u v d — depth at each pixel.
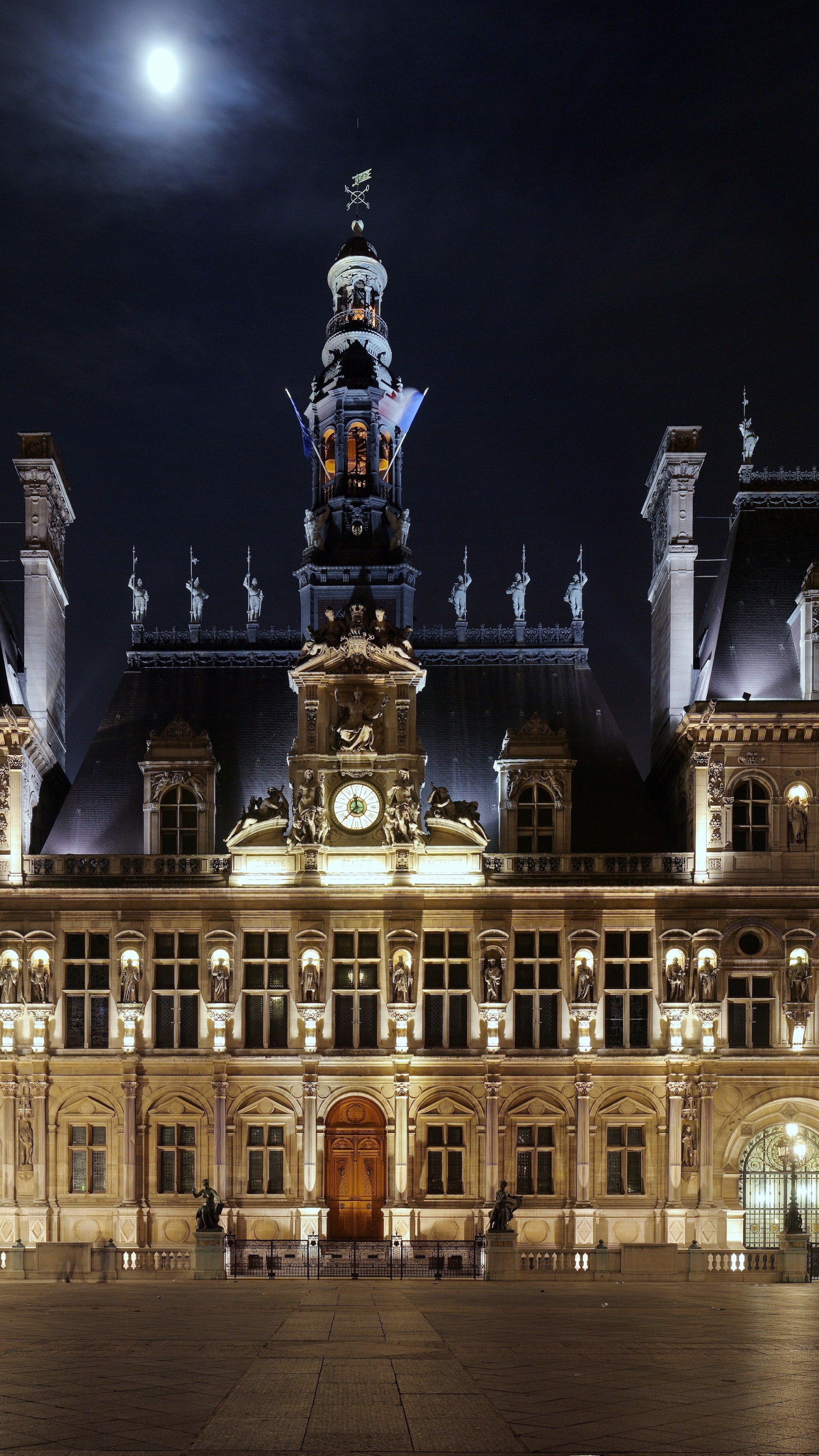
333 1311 35.28
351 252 77.62
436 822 63.47
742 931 62.19
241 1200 60.75
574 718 70.44
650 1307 37.19
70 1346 25.94
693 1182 60.53
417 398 75.19
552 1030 62.41
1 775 63.31
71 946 62.88
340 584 71.56
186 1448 16.11
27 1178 61.00
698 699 67.62
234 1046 61.81
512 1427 17.56
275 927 62.69
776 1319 33.03
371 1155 61.72
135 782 68.06
